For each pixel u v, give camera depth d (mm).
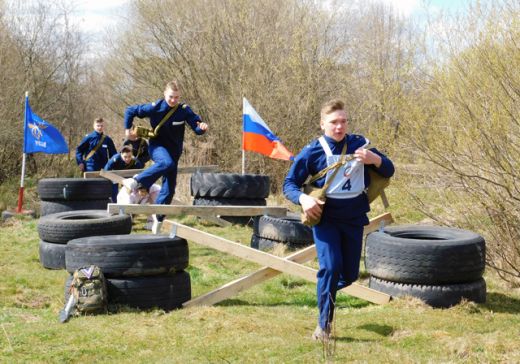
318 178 5184
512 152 7684
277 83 18656
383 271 6734
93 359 4938
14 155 20672
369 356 4844
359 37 19484
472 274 6586
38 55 22766
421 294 6562
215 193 12586
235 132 18641
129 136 9734
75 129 25094
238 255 6668
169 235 6758
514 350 5023
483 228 8312
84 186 12445
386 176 5219
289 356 4895
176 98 9641
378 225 7234
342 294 7195
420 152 8680
